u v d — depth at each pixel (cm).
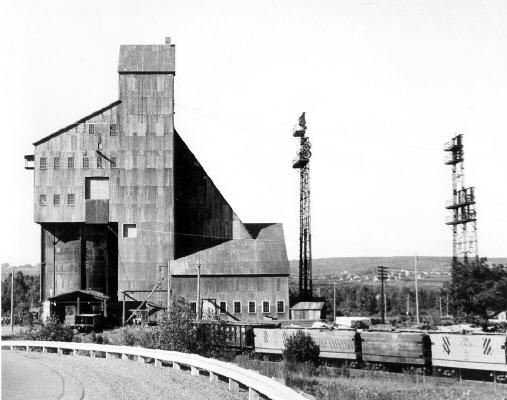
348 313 14600
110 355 3419
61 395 1875
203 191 7806
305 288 8094
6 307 12462
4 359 3281
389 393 2075
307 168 8269
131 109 7356
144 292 7162
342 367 2997
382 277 8656
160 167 7306
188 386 1959
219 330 3266
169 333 3067
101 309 6812
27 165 7569
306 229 8225
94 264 7319
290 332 3500
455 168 8469
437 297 14950
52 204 7244
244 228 7781
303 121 8262
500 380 2516
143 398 1708
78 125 7331
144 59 7456
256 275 7225
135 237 7225
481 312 7756
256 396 1678
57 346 3722
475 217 8150
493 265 8044
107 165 7281
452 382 2495
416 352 2817
